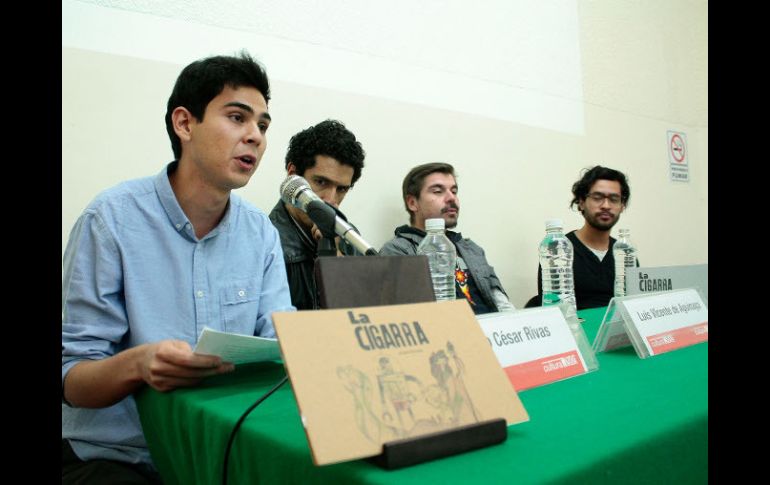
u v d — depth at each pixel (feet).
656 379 2.58
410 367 1.80
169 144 6.01
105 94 5.64
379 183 7.70
